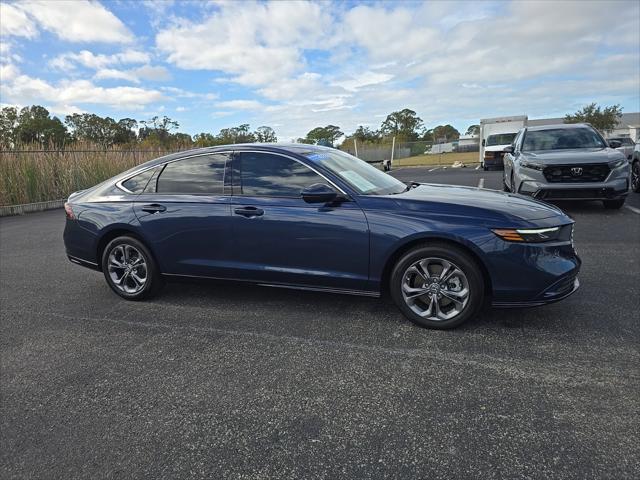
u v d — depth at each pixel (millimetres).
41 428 2557
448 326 3496
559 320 3629
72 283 5336
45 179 13203
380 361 3117
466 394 2676
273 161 3990
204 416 2594
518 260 3283
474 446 2227
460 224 3365
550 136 8922
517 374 2865
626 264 5039
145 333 3779
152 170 4492
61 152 14250
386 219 3529
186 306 4355
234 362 3203
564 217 3525
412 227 3453
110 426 2545
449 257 3402
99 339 3703
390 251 3523
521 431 2320
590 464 2064
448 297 3475
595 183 7539
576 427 2332
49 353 3486
